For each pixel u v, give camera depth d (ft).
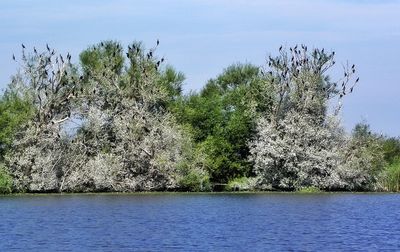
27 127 266.36
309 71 297.33
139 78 286.25
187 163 280.51
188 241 145.38
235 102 310.65
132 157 274.16
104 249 134.62
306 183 292.81
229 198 256.93
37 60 272.10
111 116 280.72
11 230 161.07
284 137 291.17
